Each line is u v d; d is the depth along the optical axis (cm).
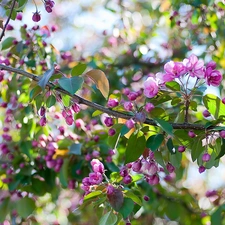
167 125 183
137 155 188
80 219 287
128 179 190
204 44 269
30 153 233
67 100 191
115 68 293
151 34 311
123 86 285
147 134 194
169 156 195
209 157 187
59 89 190
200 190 341
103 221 187
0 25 210
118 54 306
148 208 262
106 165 226
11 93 237
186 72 187
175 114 202
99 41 348
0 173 240
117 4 298
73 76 190
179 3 260
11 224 268
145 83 188
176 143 192
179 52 299
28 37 236
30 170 236
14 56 238
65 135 236
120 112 190
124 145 239
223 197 243
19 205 238
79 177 229
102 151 228
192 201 264
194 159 190
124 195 188
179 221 267
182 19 264
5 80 238
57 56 254
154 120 184
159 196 262
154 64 296
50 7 202
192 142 191
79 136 235
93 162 192
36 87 191
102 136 234
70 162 230
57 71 199
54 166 231
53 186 237
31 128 234
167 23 283
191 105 193
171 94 204
